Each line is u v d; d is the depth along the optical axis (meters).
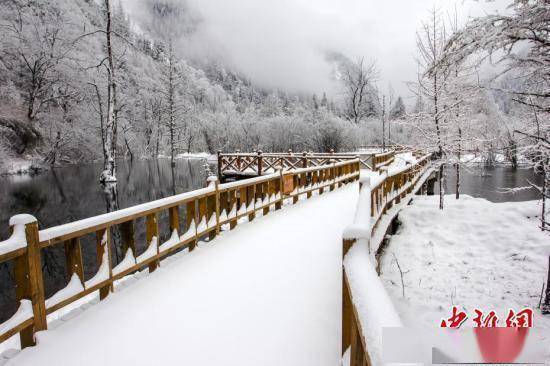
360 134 42.03
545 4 3.12
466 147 11.15
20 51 33.69
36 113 34.06
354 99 48.56
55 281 8.17
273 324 3.11
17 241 2.71
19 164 28.77
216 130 59.84
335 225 6.86
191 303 3.54
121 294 3.76
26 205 17.16
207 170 31.42
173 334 2.97
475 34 3.40
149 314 3.32
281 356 2.63
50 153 32.62
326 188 12.47
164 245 4.53
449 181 25.72
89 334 2.98
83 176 27.05
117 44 30.00
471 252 7.22
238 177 18.78
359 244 2.25
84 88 35.81
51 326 3.10
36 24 35.56
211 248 5.36
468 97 10.08
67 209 16.52
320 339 2.85
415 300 5.39
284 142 45.03
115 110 22.47
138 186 24.78
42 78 33.97
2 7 34.47
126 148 50.06
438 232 8.30
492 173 28.23
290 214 7.96
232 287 3.92
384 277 6.30
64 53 33.91
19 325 2.68
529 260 6.61
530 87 4.35
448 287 5.84
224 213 6.15
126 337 2.93
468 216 8.95
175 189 23.75
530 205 8.78
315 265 4.61
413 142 13.20
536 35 3.34
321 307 3.42
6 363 2.61
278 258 4.90
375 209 6.04
